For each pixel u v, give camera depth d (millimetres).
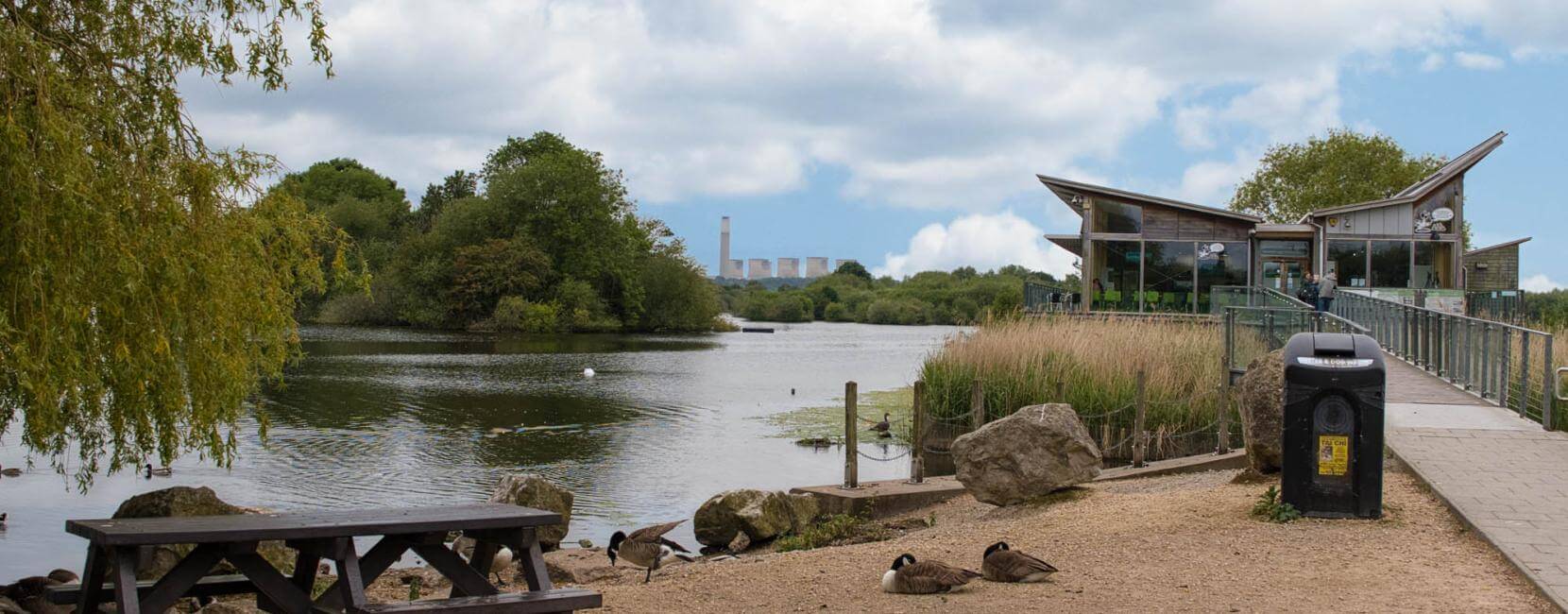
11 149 8320
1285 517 10234
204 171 10023
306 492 18828
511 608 6730
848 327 108812
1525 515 9891
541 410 31281
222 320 10172
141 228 9453
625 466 22016
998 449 13781
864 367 49969
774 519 14961
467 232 91250
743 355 58344
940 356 25641
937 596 8320
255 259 10969
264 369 11570
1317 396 10242
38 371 8633
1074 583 8531
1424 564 8656
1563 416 14797
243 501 17938
